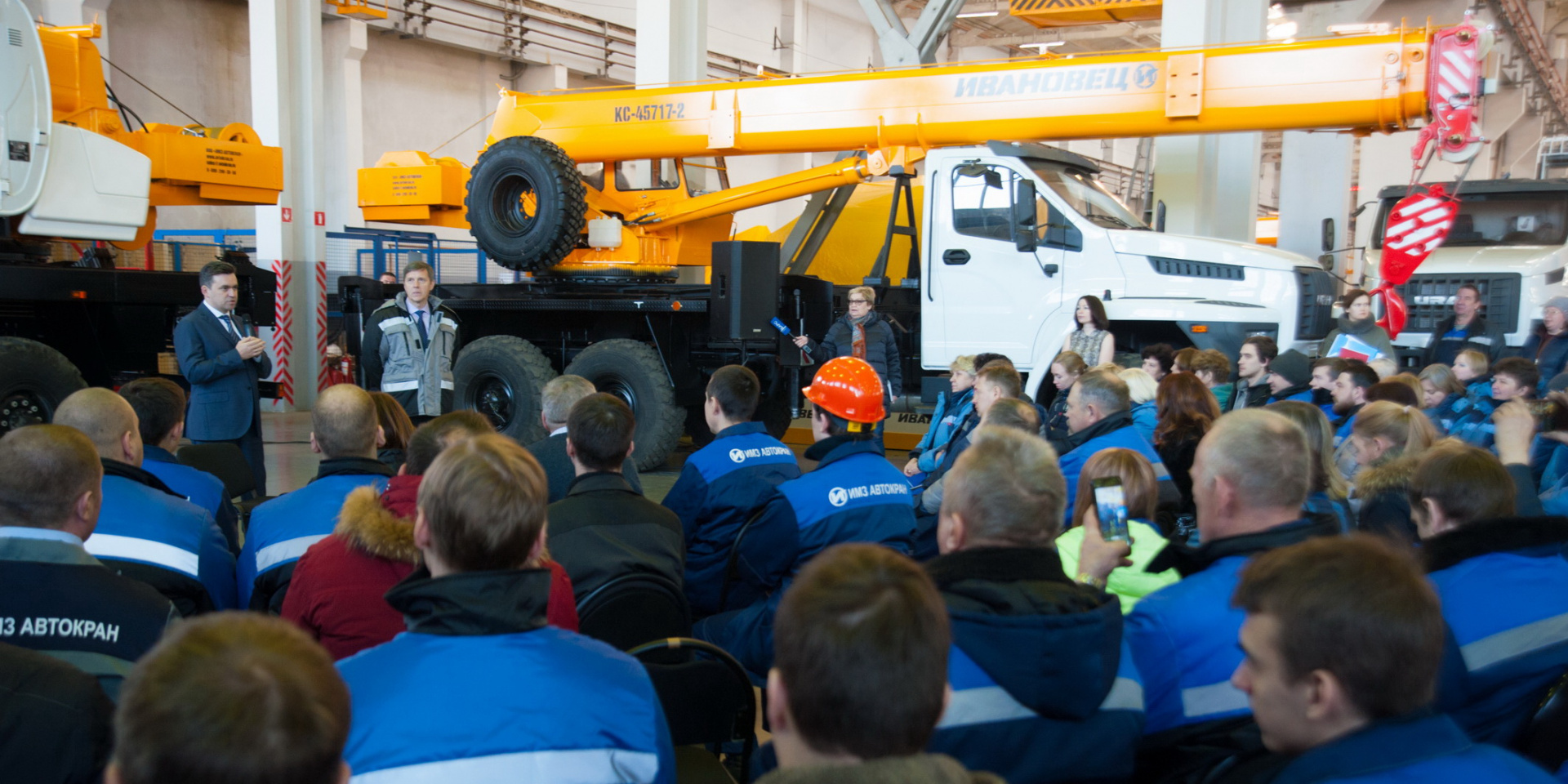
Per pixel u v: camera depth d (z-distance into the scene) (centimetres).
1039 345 711
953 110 743
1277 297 656
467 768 138
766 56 2153
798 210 2188
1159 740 175
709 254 916
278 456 875
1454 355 697
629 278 838
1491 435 421
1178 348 701
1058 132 723
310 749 81
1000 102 729
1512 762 113
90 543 231
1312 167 1453
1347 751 111
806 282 771
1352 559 116
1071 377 481
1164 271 682
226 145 736
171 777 77
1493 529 184
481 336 883
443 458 157
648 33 1051
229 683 79
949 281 735
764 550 274
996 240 720
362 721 137
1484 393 470
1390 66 636
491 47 1767
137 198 669
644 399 761
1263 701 120
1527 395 419
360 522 207
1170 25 923
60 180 623
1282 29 1627
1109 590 230
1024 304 715
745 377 334
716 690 211
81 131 636
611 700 149
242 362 518
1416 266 664
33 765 139
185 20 1426
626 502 252
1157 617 178
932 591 105
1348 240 1480
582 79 1961
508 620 148
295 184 1215
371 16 1538
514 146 771
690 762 208
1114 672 153
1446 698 173
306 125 1218
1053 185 715
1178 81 681
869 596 100
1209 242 683
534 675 144
